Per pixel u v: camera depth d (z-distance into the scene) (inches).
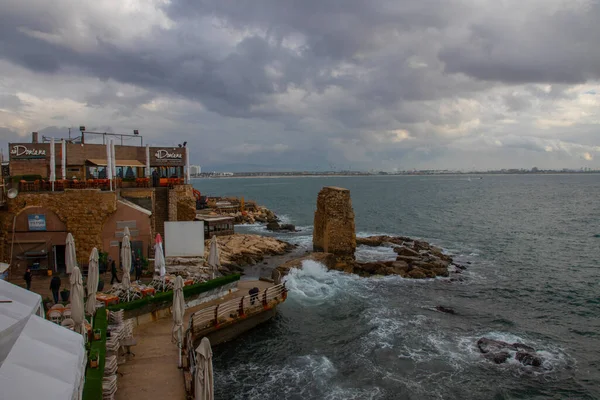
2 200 1310.3
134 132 1990.7
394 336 1161.4
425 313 1343.5
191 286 1115.9
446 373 970.1
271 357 1033.5
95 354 663.1
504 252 2367.1
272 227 3203.7
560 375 968.9
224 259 1843.0
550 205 5398.6
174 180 2009.1
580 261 2126.0
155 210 1807.3
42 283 1174.3
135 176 1964.8
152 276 1254.9
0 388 378.0
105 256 1275.8
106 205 1294.3
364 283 1649.9
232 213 3666.3
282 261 2018.9
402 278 1718.8
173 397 677.9
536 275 1838.1
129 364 789.2
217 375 948.6
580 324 1277.1
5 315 536.4
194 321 978.1
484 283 1700.3
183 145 2079.2
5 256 1258.0
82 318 669.9
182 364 770.2
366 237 2568.9
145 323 995.9
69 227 1283.2
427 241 2746.1
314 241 2250.2
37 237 1273.4
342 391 892.0
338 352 1067.3
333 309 1360.7
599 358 1055.0
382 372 970.1
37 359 446.3
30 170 1659.7
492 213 4493.1
